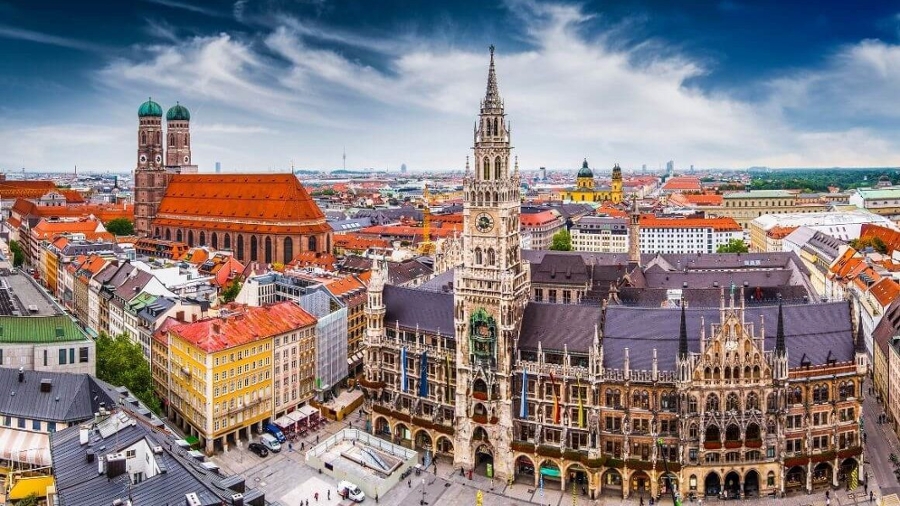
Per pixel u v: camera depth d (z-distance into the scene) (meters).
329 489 136.12
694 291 190.62
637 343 136.50
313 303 180.88
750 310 140.50
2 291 173.75
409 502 132.25
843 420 135.00
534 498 133.75
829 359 135.12
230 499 85.69
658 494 131.75
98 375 150.50
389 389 160.25
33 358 140.50
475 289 140.25
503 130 138.00
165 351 165.75
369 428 162.62
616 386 132.62
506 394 139.50
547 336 142.12
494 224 137.75
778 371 129.00
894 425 159.38
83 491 86.38
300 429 162.00
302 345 169.12
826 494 129.62
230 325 156.00
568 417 136.12
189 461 96.75
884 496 129.62
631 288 198.25
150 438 96.06
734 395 129.75
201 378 148.62
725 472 130.12
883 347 171.25
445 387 150.00
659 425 131.38
